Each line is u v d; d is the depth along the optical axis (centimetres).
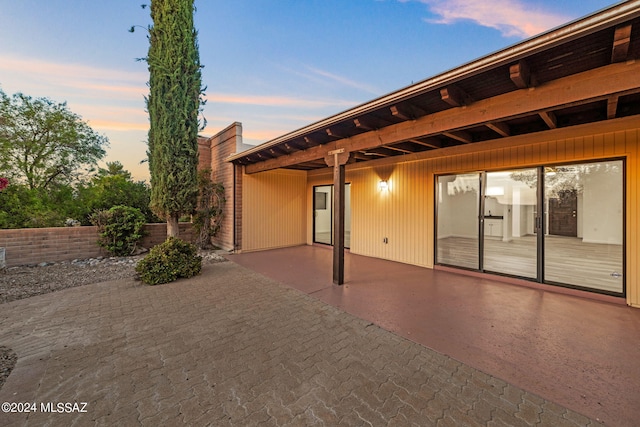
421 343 286
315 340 294
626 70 222
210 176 920
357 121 391
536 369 238
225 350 273
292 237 942
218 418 183
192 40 747
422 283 503
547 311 367
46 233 666
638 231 374
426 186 621
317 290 466
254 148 630
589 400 199
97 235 731
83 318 348
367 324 333
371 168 745
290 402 199
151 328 321
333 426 176
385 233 714
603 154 395
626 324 325
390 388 215
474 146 523
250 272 590
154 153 726
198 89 760
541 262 465
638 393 205
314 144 548
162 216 739
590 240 421
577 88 246
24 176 912
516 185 494
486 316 354
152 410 190
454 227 580
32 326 324
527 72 250
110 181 902
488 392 209
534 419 181
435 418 183
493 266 527
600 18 190
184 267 538
